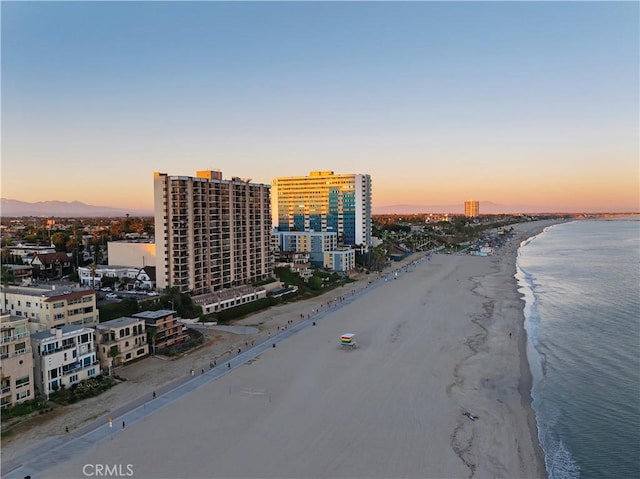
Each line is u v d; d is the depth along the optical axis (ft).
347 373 258.78
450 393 233.76
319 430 193.88
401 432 193.26
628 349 303.27
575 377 256.93
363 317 391.24
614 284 545.44
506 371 265.13
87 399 224.33
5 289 296.92
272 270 529.45
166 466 167.22
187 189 413.18
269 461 170.81
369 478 161.27
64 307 276.41
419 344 313.94
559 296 481.05
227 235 459.32
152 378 251.80
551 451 182.80
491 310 417.90
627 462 175.63
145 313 304.30
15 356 210.38
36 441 183.83
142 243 479.41
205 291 433.48
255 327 363.97
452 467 169.17
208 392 232.53
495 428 199.41
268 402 220.84
